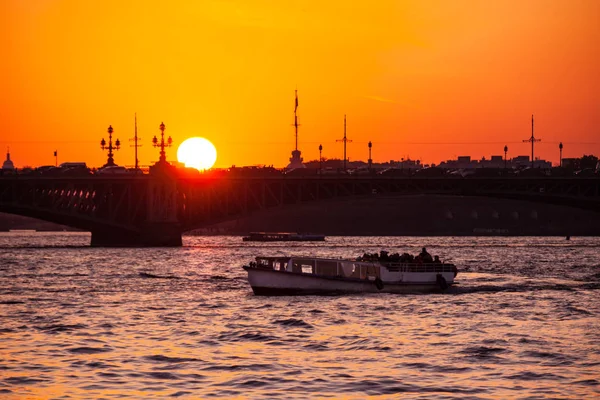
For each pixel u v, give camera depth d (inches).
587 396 4667.8
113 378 5027.1
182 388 4800.7
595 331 6628.9
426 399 4596.5
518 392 4741.6
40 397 4616.1
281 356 5649.6
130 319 7283.5
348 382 4940.9
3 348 5925.2
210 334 6496.1
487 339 6259.8
